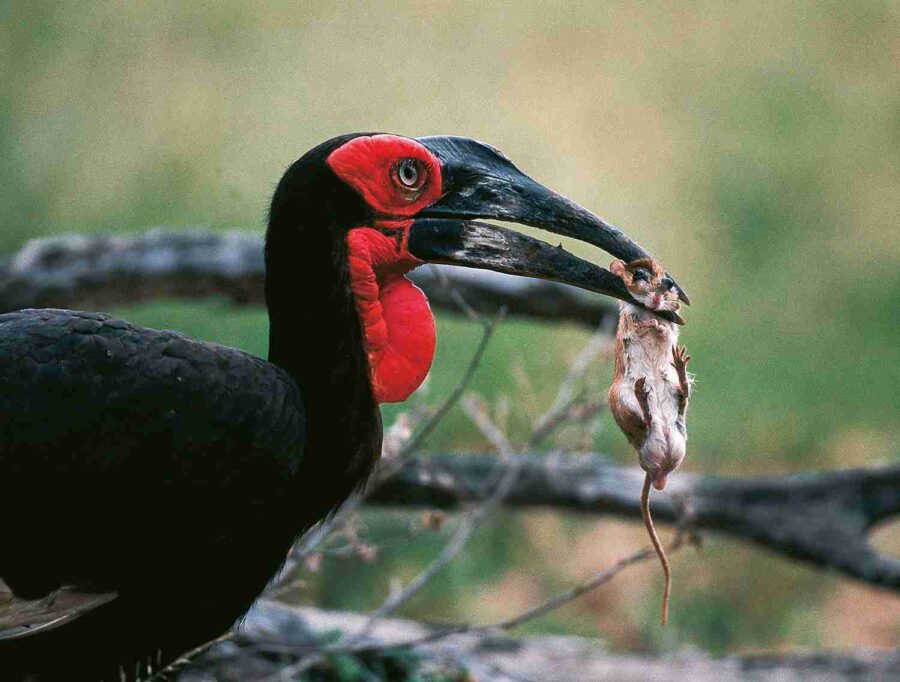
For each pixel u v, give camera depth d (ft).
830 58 73.67
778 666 29.94
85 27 64.69
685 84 71.46
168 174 56.75
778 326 54.60
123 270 32.17
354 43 70.44
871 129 68.33
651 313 19.83
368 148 19.81
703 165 64.85
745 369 51.65
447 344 47.57
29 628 18.34
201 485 18.57
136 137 58.95
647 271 19.92
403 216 20.11
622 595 39.63
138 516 18.39
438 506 30.25
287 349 19.92
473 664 27.86
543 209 20.34
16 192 54.24
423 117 66.08
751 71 73.26
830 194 63.00
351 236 19.83
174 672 20.21
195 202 55.36
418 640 25.11
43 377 18.01
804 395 50.39
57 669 18.95
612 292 19.99
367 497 29.76
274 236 19.86
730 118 69.00
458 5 74.64
